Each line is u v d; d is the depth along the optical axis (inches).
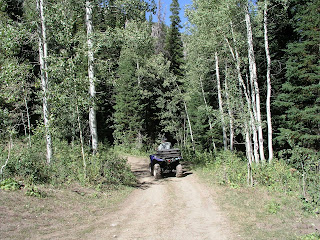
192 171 668.7
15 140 681.6
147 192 447.8
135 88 1316.4
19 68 406.9
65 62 408.2
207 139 1228.5
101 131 1427.2
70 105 420.8
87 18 518.3
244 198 368.2
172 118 1443.2
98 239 227.3
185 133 1636.3
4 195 287.1
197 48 768.3
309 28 620.4
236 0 583.5
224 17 571.5
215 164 590.9
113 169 482.0
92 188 412.8
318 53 622.5
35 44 474.6
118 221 285.9
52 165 427.5
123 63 1238.9
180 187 479.8
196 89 1107.3
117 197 395.5
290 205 327.9
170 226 272.1
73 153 568.7
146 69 1298.0
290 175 438.0
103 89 1309.1
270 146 609.9
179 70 1658.5
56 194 339.6
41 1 440.1
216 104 1285.7
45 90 413.1
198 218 299.0
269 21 713.0
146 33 555.2
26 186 321.4
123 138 1293.1
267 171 469.7
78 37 454.9
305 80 628.7
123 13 545.3
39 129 403.5
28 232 221.8
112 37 509.7
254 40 796.6
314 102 632.4
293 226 260.2
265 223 270.7
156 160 604.1
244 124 525.7
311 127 650.8
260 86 934.4
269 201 348.5
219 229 259.3
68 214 286.7
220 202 360.2
